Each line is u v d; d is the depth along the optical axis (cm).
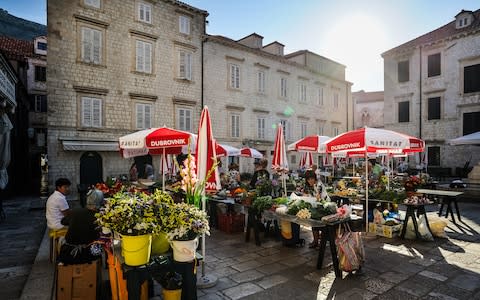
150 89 1839
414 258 591
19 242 784
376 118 4403
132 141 718
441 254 613
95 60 1647
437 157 2636
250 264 570
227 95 2216
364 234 763
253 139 2366
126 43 1750
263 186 797
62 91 1551
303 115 2780
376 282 484
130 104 1759
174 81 1942
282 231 689
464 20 2553
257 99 2411
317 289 461
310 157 1756
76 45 1589
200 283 464
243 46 2270
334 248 513
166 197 363
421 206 718
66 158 1562
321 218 535
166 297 377
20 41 2773
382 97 4353
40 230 916
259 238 700
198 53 2064
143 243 334
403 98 2856
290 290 457
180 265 359
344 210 534
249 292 452
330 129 3078
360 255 528
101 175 1667
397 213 845
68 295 389
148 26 1836
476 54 2420
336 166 2361
